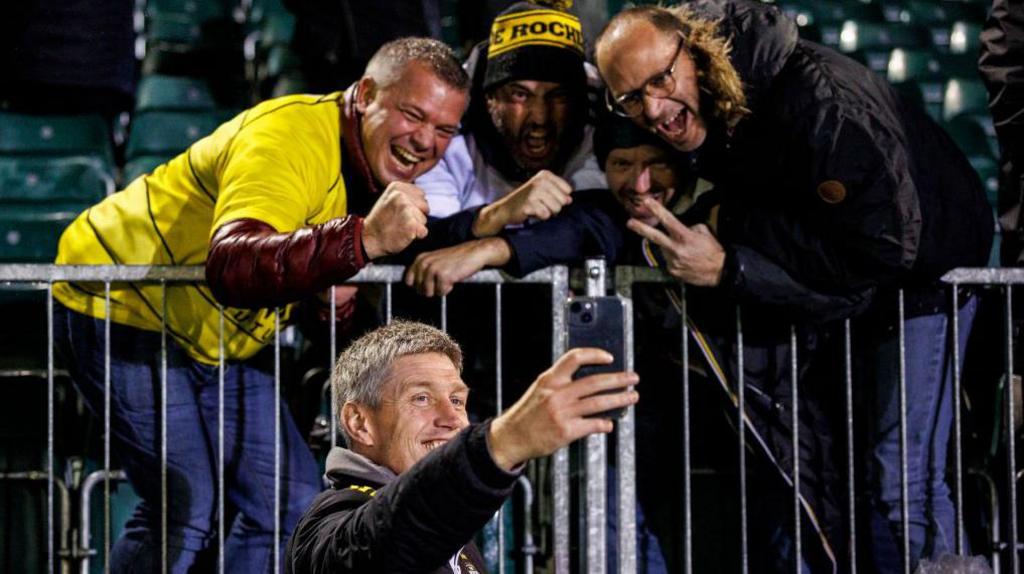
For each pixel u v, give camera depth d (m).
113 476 3.28
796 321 2.90
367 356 2.00
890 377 2.98
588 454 2.81
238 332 2.86
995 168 5.09
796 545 2.91
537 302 3.14
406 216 2.53
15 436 3.33
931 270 2.86
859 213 2.66
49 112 4.59
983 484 3.34
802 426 3.00
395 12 4.24
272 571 2.93
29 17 4.41
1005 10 3.05
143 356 2.84
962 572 2.87
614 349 2.16
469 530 1.58
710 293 2.96
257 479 2.94
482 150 3.21
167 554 2.86
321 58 4.25
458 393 1.98
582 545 2.83
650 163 2.97
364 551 1.61
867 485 3.02
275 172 2.67
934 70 5.81
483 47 3.28
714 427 3.31
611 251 2.96
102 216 2.88
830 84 2.67
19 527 3.28
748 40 2.70
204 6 5.61
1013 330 3.16
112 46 4.54
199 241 2.80
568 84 3.10
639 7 2.79
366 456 1.98
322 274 2.53
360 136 2.83
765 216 2.78
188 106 4.95
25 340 3.46
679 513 3.29
